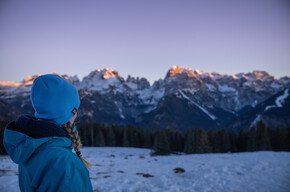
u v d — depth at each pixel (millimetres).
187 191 8141
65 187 872
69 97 1064
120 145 79875
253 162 14141
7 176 9789
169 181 9531
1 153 29547
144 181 9352
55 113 1003
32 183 897
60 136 1007
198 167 13180
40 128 920
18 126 937
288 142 68125
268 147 64312
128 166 14969
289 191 8570
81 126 73812
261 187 8992
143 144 81375
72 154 995
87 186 985
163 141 55844
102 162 17875
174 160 17844
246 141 73062
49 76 1066
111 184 8680
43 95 1003
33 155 929
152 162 17344
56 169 883
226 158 17078
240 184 9320
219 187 8828
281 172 11562
